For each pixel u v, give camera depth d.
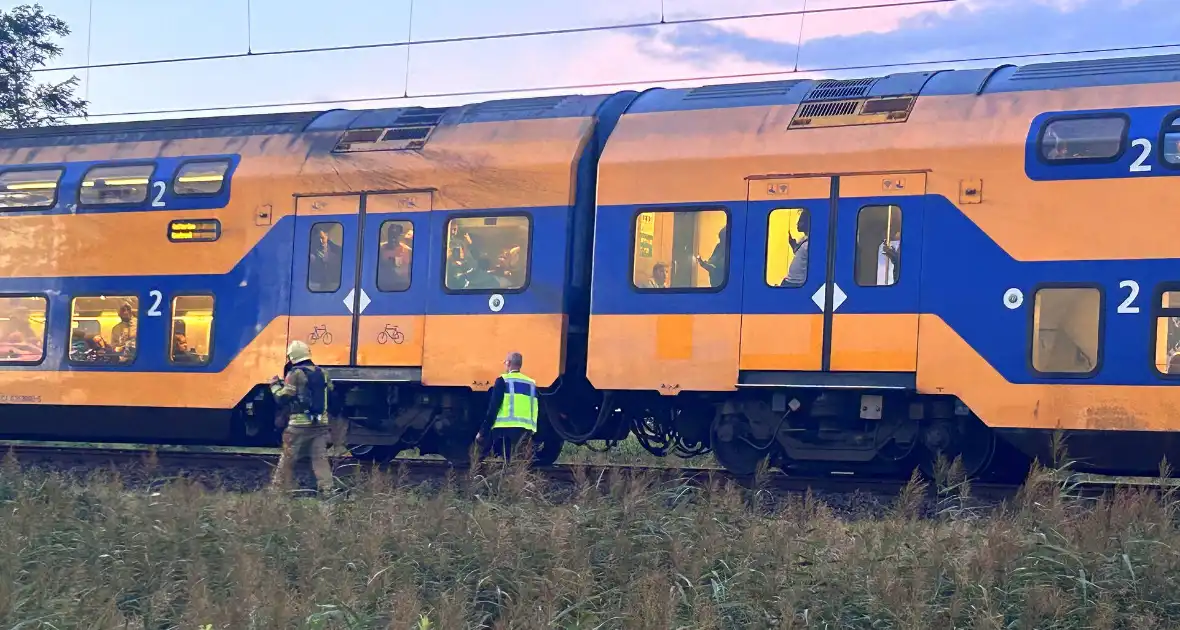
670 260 11.77
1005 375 10.65
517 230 12.40
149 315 13.94
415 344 12.71
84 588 8.47
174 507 9.78
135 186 14.18
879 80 11.91
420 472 13.10
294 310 13.27
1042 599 7.50
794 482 11.78
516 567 8.48
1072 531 8.42
